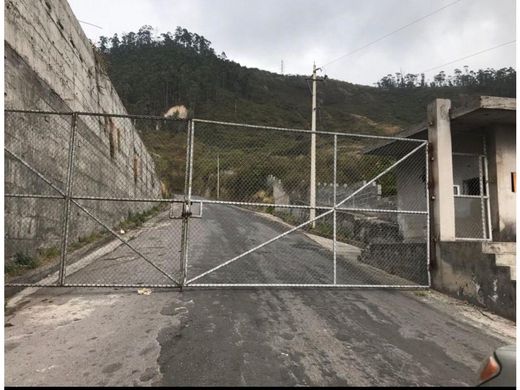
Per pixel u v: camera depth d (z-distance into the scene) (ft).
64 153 29.94
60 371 11.46
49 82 26.94
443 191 23.80
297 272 27.53
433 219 24.32
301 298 20.47
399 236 37.58
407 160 36.14
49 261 24.31
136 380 11.06
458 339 15.64
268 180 84.94
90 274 23.86
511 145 25.62
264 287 22.41
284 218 74.13
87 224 35.99
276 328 15.74
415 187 34.63
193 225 53.83
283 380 11.41
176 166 128.06
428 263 24.09
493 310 19.36
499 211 24.95
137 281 22.70
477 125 25.77
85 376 11.21
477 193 27.25
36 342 13.52
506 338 15.97
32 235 23.50
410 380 11.83
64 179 29.76
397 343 14.87
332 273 28.04
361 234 47.34
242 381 11.25
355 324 16.76
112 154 46.42
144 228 49.65
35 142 24.39
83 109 35.35
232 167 87.86
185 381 11.11
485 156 26.11
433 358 13.61
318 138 85.30
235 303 18.98
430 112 25.04
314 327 16.08
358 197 57.47
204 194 95.50
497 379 7.88
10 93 21.11
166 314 16.93
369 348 14.20
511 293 18.35
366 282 25.55
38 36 25.13
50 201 26.61
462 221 28.37
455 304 20.76
